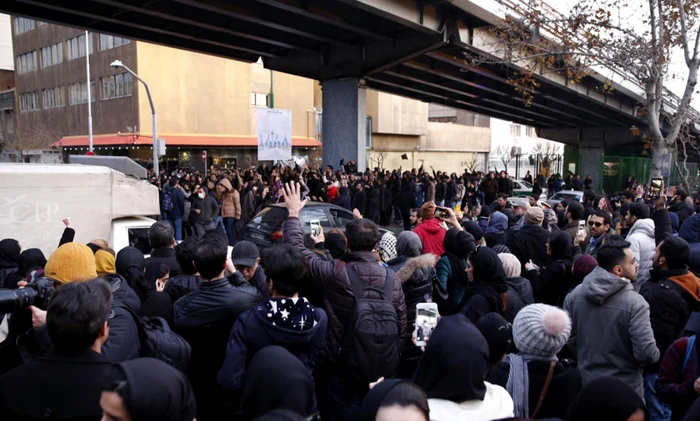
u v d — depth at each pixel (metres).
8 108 54.62
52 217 6.77
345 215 10.84
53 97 47.03
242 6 15.19
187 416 1.61
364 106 22.42
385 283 3.21
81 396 2.00
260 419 1.62
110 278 3.25
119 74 38.62
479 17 17.23
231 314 3.02
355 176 19.56
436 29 17.86
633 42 12.04
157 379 1.53
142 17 16.22
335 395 3.11
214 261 3.04
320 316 2.89
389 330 3.03
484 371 2.36
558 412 2.69
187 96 39.44
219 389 2.95
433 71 23.02
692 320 3.43
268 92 45.25
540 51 14.02
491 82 26.73
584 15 12.26
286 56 22.34
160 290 4.03
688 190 13.09
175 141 37.97
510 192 24.94
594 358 3.47
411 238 4.82
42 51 47.75
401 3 16.02
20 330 2.79
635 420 1.68
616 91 29.19
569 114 37.44
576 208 6.73
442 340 2.37
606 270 3.49
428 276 4.13
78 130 43.94
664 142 11.67
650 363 3.39
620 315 3.39
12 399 2.01
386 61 20.09
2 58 65.56
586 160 48.06
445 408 2.30
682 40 11.06
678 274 3.88
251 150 43.47
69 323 2.03
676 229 8.91
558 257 4.75
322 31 18.61
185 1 13.59
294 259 2.87
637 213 6.29
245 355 2.72
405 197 18.05
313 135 48.91
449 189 22.22
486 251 3.93
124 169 8.53
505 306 3.97
